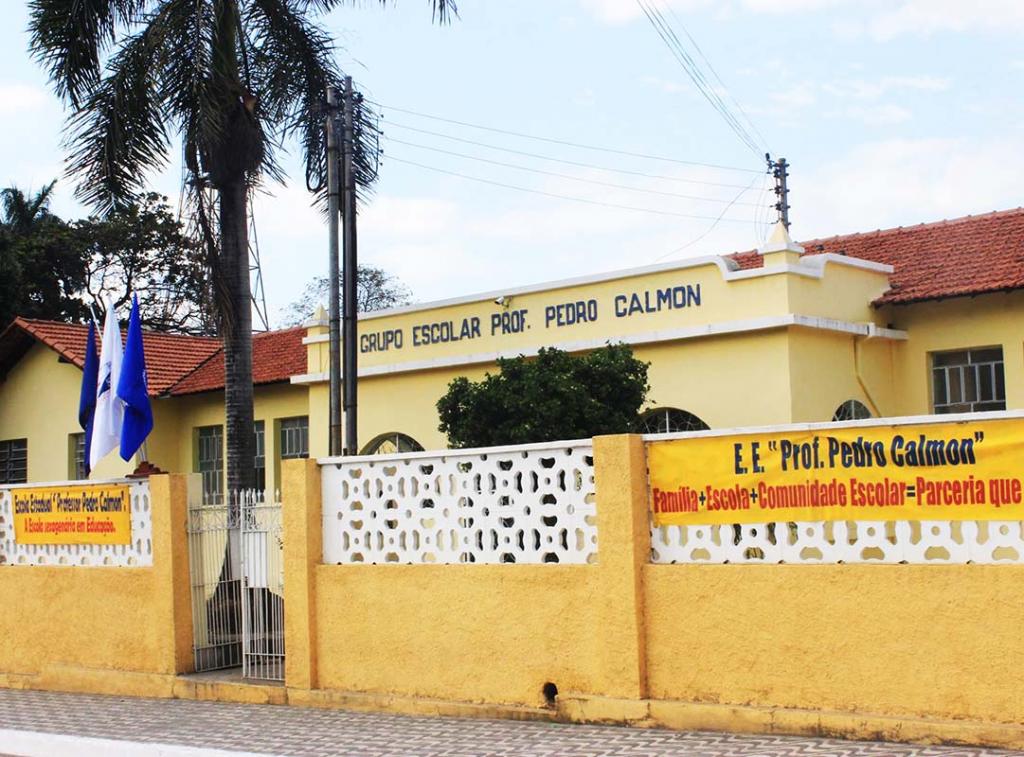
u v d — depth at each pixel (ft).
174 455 81.97
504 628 34.53
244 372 52.11
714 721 30.14
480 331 59.93
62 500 48.19
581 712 32.48
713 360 52.06
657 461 32.07
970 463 27.20
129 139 49.96
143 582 44.55
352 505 38.83
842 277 53.78
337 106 56.75
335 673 38.52
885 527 28.40
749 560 30.42
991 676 26.45
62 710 42.29
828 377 51.93
